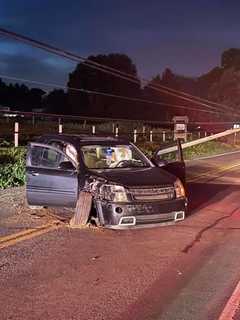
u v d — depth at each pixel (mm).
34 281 6480
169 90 45469
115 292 6145
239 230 9789
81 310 5566
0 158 18688
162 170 9977
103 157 10219
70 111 77438
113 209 8750
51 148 10383
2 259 7379
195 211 11883
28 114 22938
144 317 5398
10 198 12656
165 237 9039
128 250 8086
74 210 10109
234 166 26828
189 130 56031
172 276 6797
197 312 5543
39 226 9547
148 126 58500
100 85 76250
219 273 6957
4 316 5367
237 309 5633
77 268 7059
